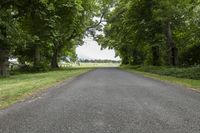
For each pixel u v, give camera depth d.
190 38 39.56
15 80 22.56
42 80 21.56
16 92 14.05
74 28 40.75
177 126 7.17
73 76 27.58
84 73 34.16
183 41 40.56
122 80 22.11
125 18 44.62
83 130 6.80
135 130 6.78
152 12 37.62
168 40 38.72
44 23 31.03
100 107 9.88
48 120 7.91
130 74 31.59
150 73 33.50
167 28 38.53
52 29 32.62
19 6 28.66
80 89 15.54
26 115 8.64
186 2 34.12
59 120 7.90
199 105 10.31
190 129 6.87
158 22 38.44
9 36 28.03
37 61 44.62
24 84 18.16
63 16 32.34
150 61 53.41
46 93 13.91
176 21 38.47
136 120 7.86
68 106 10.11
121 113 8.84
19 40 30.17
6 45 28.48
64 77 25.27
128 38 49.69
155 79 23.30
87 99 11.74
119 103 10.71
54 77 25.22
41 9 28.98
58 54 61.03
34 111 9.27
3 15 26.77
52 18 30.64
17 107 10.06
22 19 31.41
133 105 10.27
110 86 17.12
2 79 24.09
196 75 24.11
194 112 9.02
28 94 13.45
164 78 24.44
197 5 34.19
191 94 13.44
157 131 6.69
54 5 30.44
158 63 46.84
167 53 42.44
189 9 35.38
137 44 45.59
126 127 7.07
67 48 62.19
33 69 42.22
